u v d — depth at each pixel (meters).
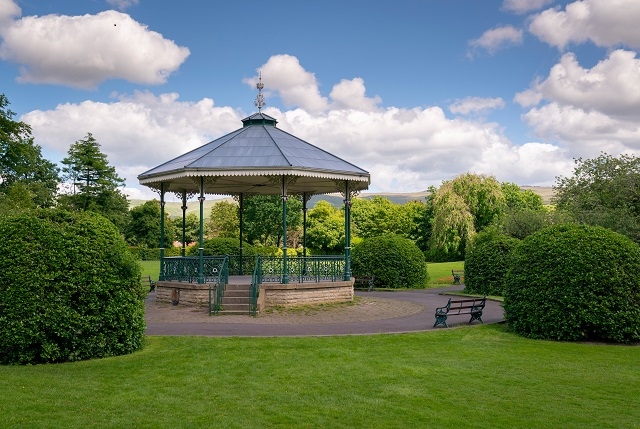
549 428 7.44
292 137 22.72
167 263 21.12
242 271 25.16
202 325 15.34
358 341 13.03
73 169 57.28
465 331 14.73
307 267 20.72
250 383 9.36
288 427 7.33
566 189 38.72
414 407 8.23
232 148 20.80
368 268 29.55
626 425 7.58
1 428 6.98
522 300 14.38
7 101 41.53
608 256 13.62
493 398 8.74
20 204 35.19
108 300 11.18
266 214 52.84
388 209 63.19
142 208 70.06
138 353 11.52
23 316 10.37
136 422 7.40
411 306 20.67
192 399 8.47
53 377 9.48
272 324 15.64
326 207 58.22
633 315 13.23
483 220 51.12
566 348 12.69
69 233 11.09
